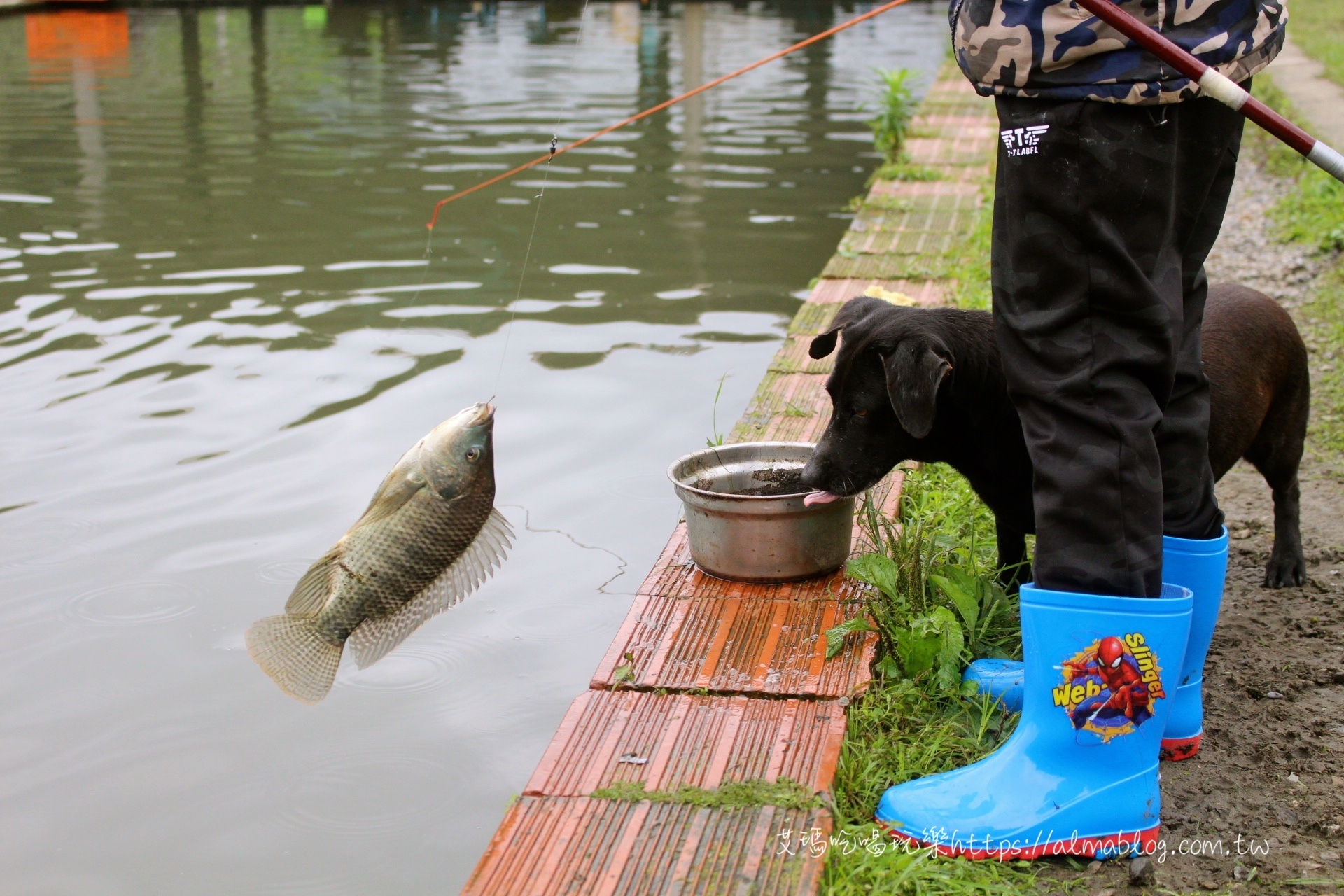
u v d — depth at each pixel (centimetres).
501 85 1529
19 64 1627
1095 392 234
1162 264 237
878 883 230
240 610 358
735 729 277
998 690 287
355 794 281
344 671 335
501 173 1004
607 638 349
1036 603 238
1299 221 760
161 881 253
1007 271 241
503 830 244
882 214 822
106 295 665
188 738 302
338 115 1284
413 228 821
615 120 1270
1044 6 227
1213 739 283
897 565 325
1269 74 1359
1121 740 238
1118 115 227
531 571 387
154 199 898
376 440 476
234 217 844
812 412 482
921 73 1631
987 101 1348
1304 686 304
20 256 742
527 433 489
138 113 1285
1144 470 234
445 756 295
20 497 425
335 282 695
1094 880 237
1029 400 241
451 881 252
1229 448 323
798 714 283
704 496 341
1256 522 407
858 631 315
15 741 300
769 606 335
